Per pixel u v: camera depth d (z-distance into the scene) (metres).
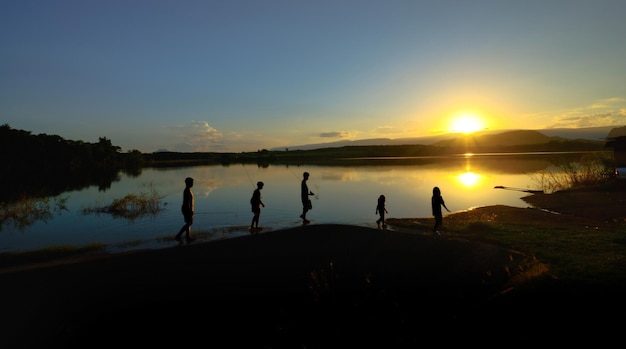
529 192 26.98
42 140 75.81
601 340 5.91
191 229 15.54
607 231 13.45
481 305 7.53
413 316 7.62
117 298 8.64
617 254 9.37
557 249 10.26
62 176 53.09
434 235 12.66
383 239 11.09
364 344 7.23
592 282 7.48
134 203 21.73
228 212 19.81
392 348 6.96
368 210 20.08
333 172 48.25
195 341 7.88
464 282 8.74
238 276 9.39
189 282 9.15
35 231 15.95
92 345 7.80
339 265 9.80
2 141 69.50
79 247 12.00
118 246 12.41
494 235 12.72
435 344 6.76
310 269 9.66
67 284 8.80
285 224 16.28
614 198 21.92
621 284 7.30
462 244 10.64
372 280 9.09
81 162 80.12
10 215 18.72
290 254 10.29
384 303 8.12
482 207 20.42
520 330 6.54
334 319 7.88
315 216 18.33
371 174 44.09
